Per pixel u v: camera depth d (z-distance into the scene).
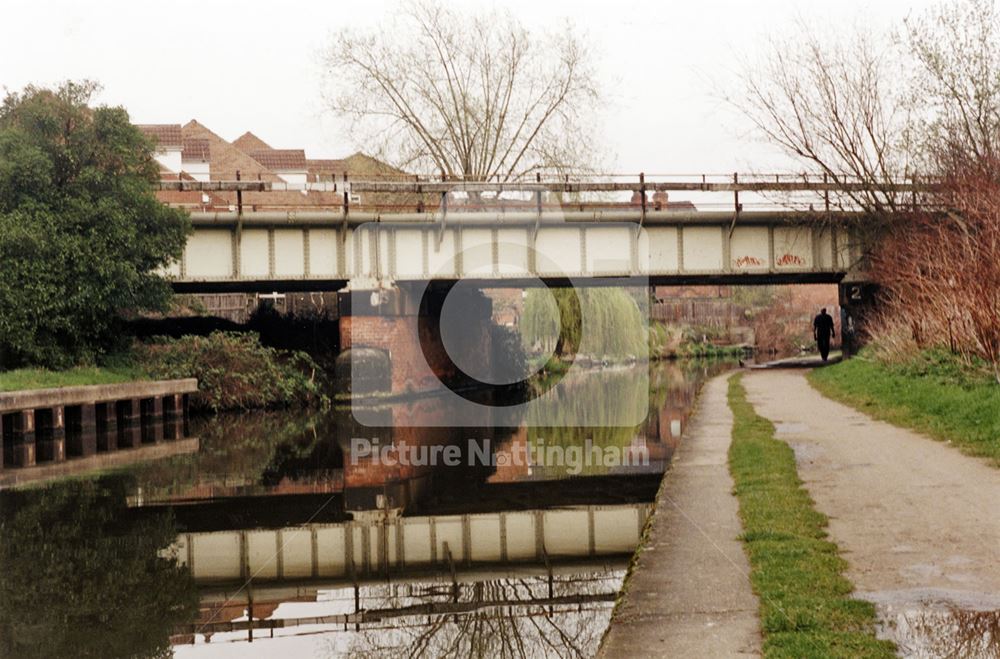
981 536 8.54
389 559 11.78
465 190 34.06
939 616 6.52
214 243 33.94
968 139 29.48
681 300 82.88
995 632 6.20
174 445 25.16
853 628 6.34
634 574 7.92
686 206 35.78
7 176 28.50
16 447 24.44
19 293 28.45
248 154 74.88
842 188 33.69
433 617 9.31
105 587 10.76
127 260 30.17
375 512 15.02
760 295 84.88
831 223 34.78
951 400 16.62
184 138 65.38
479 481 17.84
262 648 8.55
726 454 14.72
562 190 34.28
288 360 38.00
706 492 11.41
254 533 13.61
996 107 29.52
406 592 10.26
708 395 26.42
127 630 9.13
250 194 64.44
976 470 11.68
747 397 24.70
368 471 19.70
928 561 7.83
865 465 12.47
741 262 35.28
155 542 13.12
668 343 72.88
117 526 14.30
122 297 30.23
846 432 15.91
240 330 40.22
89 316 30.42
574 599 9.76
